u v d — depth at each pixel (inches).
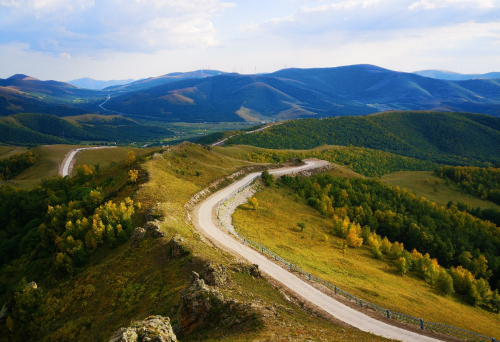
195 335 1161.4
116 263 2053.4
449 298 2733.8
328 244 3260.3
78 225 2578.7
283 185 4884.4
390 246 3481.8
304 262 2370.8
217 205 3267.7
